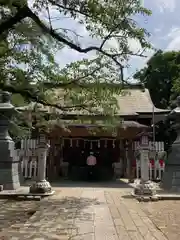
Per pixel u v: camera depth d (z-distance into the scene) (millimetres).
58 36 7141
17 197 9305
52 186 12992
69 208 7816
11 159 11141
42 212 7301
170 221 6527
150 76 31484
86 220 6492
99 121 10445
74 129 14430
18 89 7426
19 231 5574
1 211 7551
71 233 5453
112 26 7324
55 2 6801
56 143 16359
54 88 8477
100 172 18906
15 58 7578
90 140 16656
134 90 21406
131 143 15781
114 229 5777
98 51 7805
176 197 9500
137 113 17625
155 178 14094
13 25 6668
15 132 12594
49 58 7742
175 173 11281
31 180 13312
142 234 5445
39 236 5227
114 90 8320
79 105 9039
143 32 7477
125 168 17312
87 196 9945
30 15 6578
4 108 11148
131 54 7910
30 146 13570
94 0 6762
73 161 19594
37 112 10562
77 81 8180
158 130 24547
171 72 30781
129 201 9078
